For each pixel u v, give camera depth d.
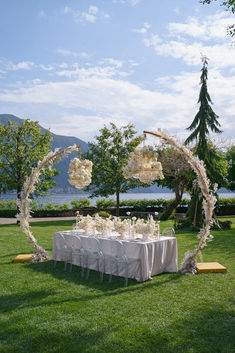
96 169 21.89
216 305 4.93
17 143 20.78
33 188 8.05
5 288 5.82
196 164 6.95
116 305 4.96
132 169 6.80
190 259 7.02
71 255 7.87
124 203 27.00
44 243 10.80
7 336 3.93
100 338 3.87
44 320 4.39
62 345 3.71
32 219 23.28
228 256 8.88
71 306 4.91
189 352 3.54
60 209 25.41
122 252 6.13
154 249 6.62
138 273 6.34
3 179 19.78
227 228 15.41
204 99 13.91
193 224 15.20
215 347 3.65
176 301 5.13
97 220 8.16
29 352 3.56
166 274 6.82
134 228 7.22
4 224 19.23
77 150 8.16
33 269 7.26
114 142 22.33
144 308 4.82
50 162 8.04
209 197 7.05
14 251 9.33
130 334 3.96
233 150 29.94
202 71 13.85
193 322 4.31
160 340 3.81
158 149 19.92
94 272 7.05
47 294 5.50
